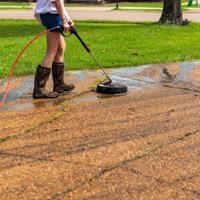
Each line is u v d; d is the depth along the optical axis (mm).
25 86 9258
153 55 12883
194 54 13188
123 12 32625
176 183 5082
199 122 7055
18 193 4840
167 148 6023
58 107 7809
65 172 5316
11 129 6707
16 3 44156
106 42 15430
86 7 38906
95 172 5316
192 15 29500
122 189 4938
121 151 5910
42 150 5941
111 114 7402
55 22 8133
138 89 9078
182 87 9258
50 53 8320
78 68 10969
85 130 6664
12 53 12938
